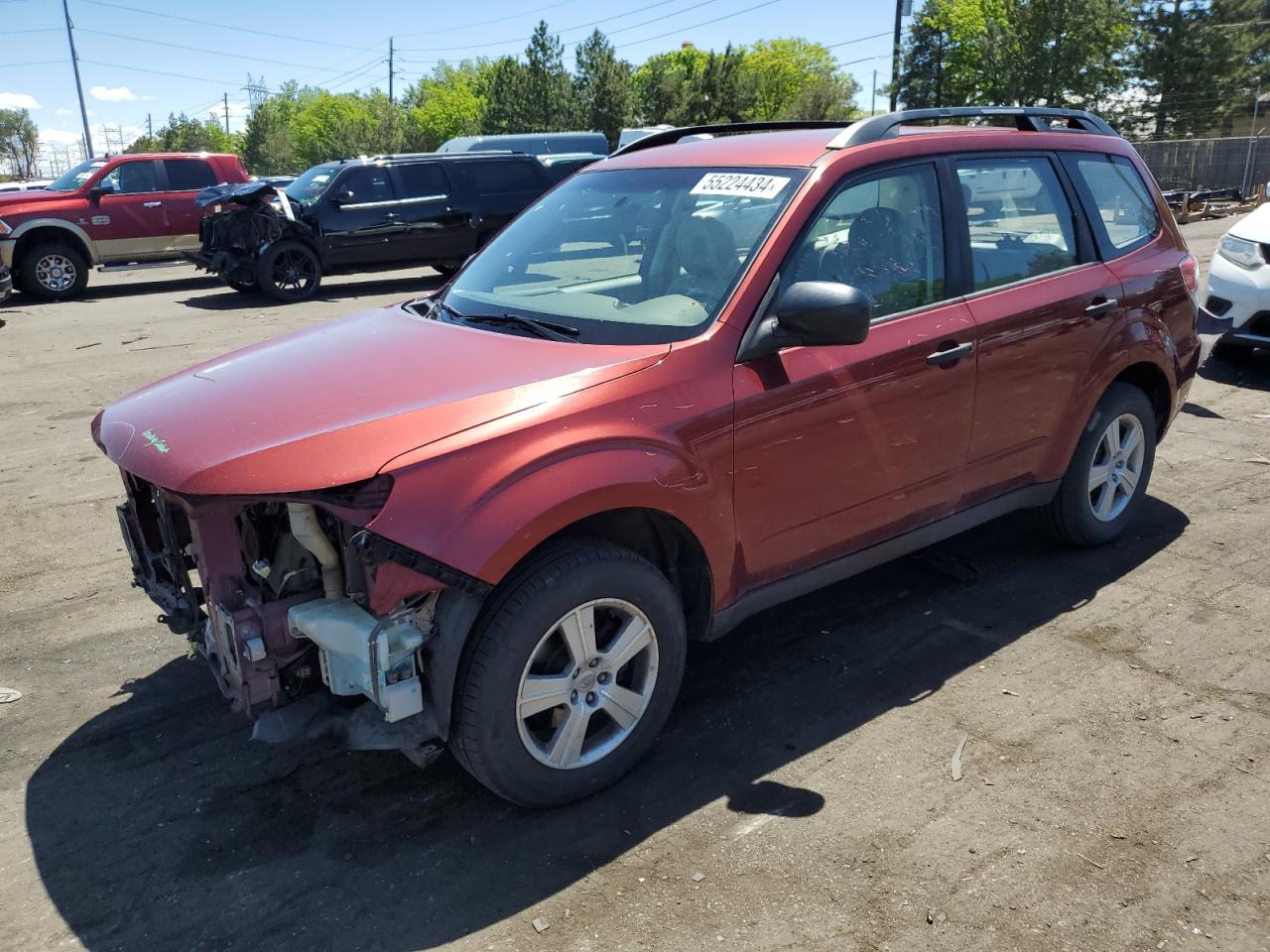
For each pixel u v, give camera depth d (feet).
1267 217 25.86
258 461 8.40
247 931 8.32
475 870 8.98
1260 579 14.51
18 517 18.17
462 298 12.41
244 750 10.94
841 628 13.41
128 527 11.12
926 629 13.30
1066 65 136.46
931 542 12.91
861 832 9.35
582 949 8.04
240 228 47.96
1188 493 18.07
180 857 9.25
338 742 10.72
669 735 11.03
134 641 13.47
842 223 11.28
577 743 9.62
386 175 49.85
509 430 8.84
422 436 8.64
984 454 12.93
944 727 11.04
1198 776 10.07
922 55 157.38
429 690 8.88
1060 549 15.74
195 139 287.48
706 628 10.73
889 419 11.50
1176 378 15.66
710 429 9.93
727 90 158.81
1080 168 14.52
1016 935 8.07
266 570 9.16
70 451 22.24
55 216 50.49
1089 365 13.94
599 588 9.30
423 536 8.28
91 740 11.16
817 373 10.71
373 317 12.68
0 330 40.52
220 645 9.18
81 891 8.84
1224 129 155.43
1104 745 10.64
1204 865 8.83
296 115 346.13
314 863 9.14
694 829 9.46
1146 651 12.59
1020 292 13.00
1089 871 8.78
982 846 9.12
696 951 7.99
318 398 9.45
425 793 10.12
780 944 8.03
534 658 9.20
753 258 10.64
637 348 10.11
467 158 52.01
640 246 11.73
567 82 147.95
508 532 8.53
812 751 10.66
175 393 10.43
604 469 9.12
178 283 59.82
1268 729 10.87
